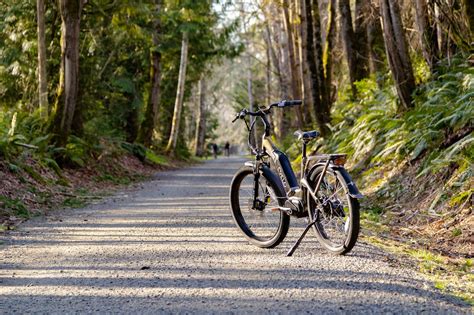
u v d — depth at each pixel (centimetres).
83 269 467
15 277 444
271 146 572
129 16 1805
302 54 1891
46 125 1424
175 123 3080
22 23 1672
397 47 1070
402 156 964
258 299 365
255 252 532
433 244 615
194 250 543
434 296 371
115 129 2211
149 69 2820
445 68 1044
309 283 405
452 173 772
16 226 732
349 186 483
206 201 1026
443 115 912
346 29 1669
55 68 1694
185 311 342
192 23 2520
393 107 1175
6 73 1723
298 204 524
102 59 2192
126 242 596
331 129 1591
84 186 1307
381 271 443
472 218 645
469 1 985
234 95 5894
